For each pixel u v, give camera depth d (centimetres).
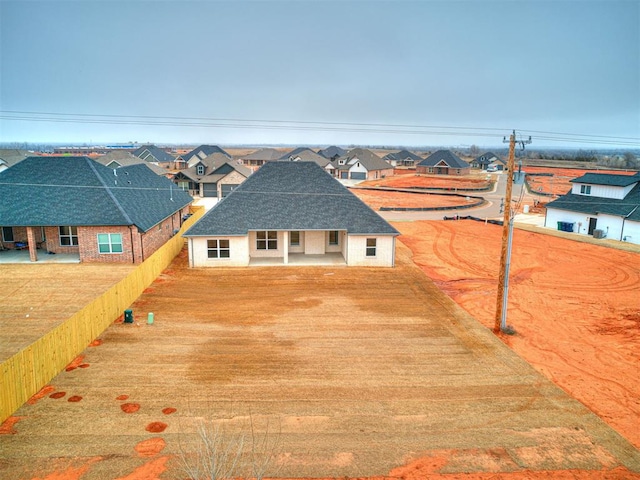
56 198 3186
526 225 5131
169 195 4291
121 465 1194
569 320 2342
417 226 5103
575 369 1823
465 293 2762
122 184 3656
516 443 1337
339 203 3356
